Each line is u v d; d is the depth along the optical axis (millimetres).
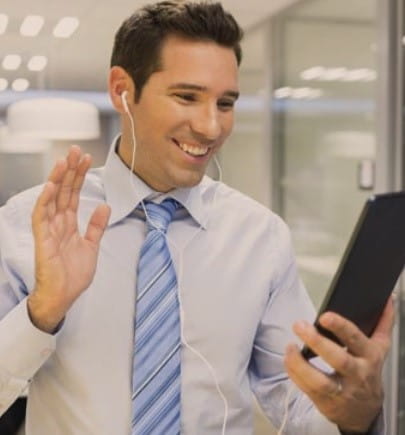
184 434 1056
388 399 2730
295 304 1217
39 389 1063
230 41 1017
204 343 1091
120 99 1087
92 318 1060
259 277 1165
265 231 1215
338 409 819
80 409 1035
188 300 1106
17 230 1093
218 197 1233
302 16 3607
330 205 3346
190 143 1025
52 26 4141
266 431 2617
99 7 3695
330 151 3330
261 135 4176
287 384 1132
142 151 1075
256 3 3631
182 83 989
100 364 1048
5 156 6652
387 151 2760
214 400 1084
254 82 4297
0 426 2000
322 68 3393
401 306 2658
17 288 1061
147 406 1022
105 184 1146
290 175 3859
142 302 1056
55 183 905
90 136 3684
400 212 805
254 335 1150
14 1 3594
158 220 1122
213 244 1165
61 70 5746
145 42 1015
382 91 2766
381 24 2750
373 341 812
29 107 3564
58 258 909
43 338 934
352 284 800
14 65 5523
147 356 1037
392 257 849
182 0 1061
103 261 1091
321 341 761
